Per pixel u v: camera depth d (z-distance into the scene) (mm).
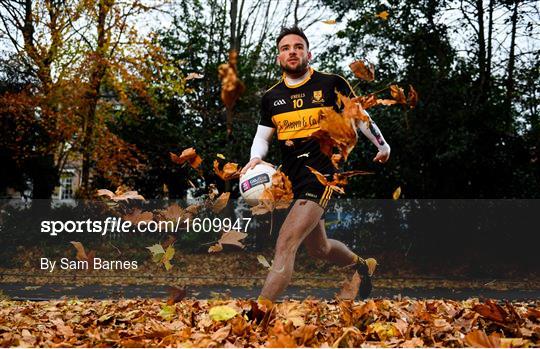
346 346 2439
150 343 2676
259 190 3477
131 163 17922
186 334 2764
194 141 18000
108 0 16578
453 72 14883
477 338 2328
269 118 3904
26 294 9641
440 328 2855
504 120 14680
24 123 17141
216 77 18984
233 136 18109
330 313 3709
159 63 17234
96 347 2691
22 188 18719
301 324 2791
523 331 2734
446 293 10344
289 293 10156
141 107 19156
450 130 14016
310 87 3750
